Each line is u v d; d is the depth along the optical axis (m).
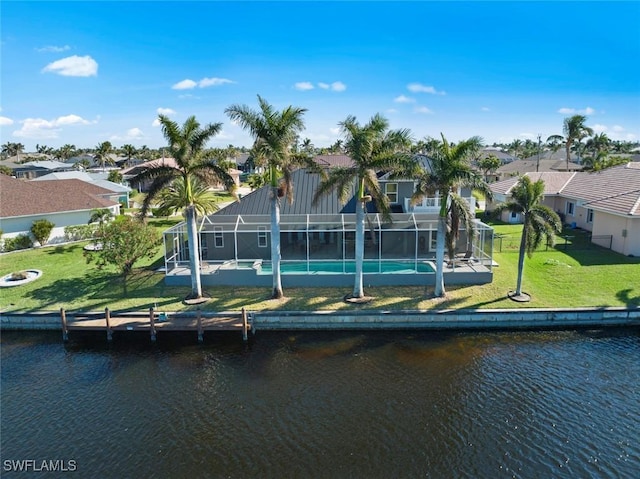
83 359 19.66
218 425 14.88
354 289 24.12
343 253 27.39
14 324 22.45
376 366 18.45
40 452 13.73
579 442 13.76
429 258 29.55
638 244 30.34
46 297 25.06
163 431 14.63
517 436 14.05
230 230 27.80
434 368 18.20
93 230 39.00
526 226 23.02
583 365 18.20
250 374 18.09
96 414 15.62
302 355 19.56
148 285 26.86
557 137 70.50
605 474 12.49
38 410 15.86
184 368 18.70
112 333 21.36
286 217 29.95
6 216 35.66
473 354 19.27
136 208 59.03
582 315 21.61
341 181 22.89
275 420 15.07
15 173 88.44
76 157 143.75
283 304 23.53
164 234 27.11
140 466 13.09
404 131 22.16
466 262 28.06
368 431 14.41
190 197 23.91
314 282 26.34
